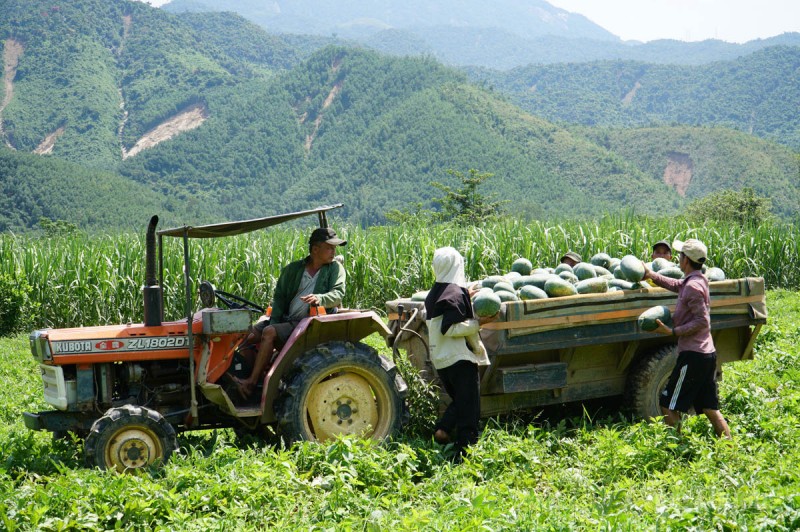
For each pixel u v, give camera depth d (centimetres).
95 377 678
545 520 509
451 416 705
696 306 703
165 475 614
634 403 773
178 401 703
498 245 1764
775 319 1316
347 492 562
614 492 561
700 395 709
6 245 1695
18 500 533
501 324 700
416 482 642
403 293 1673
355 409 702
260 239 1728
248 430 741
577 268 834
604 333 748
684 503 546
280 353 688
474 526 487
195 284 1559
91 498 544
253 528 518
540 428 713
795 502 496
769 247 1980
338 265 738
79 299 1588
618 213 2052
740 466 623
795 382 894
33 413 682
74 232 1867
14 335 1544
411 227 1947
